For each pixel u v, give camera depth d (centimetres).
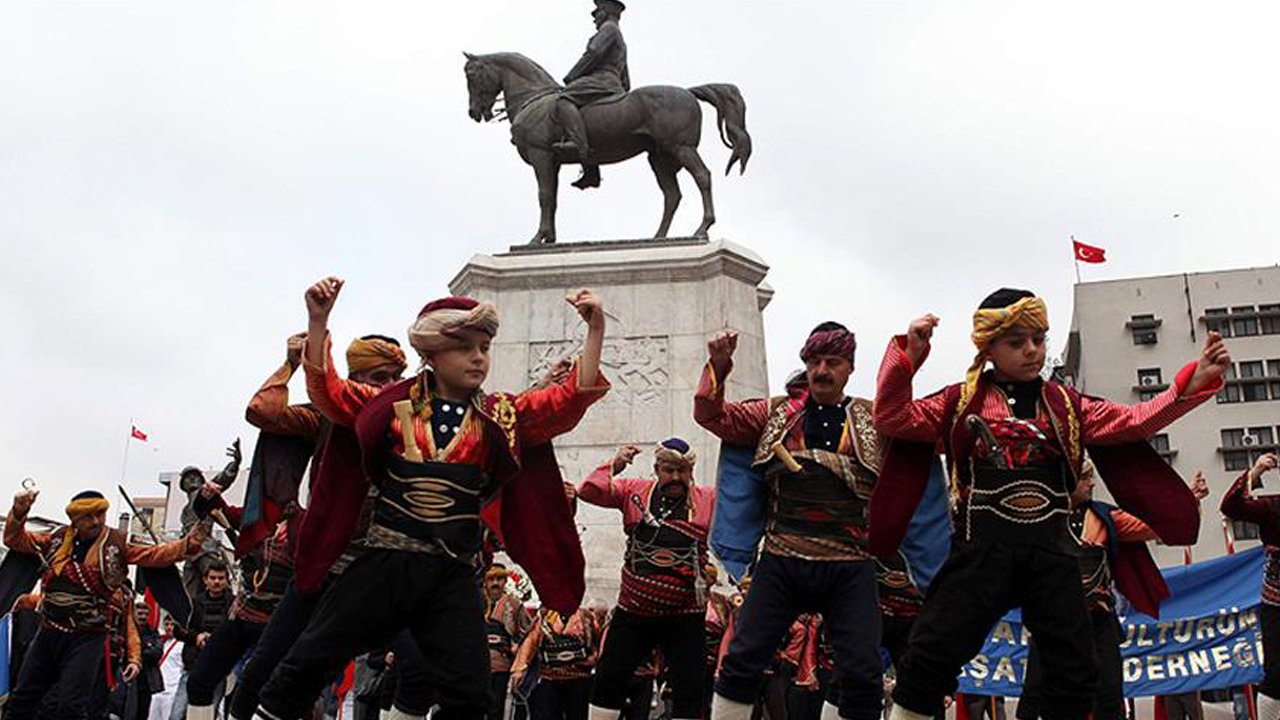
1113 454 535
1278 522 795
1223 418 5603
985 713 1138
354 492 539
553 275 1695
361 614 493
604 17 1928
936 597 516
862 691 587
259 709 498
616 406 1625
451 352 516
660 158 1872
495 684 1124
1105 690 747
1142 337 5803
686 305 1667
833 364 627
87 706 830
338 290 522
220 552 1176
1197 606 1044
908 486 555
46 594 843
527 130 1862
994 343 522
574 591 553
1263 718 793
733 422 650
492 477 527
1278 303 5694
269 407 649
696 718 745
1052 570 500
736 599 1041
